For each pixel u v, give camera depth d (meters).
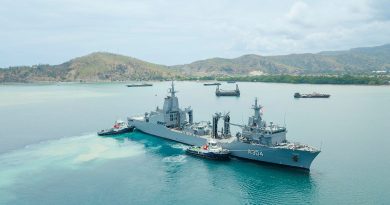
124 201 76.94
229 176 92.31
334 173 93.25
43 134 146.50
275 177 91.00
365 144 123.75
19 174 93.62
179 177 91.81
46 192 81.56
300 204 75.06
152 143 128.62
